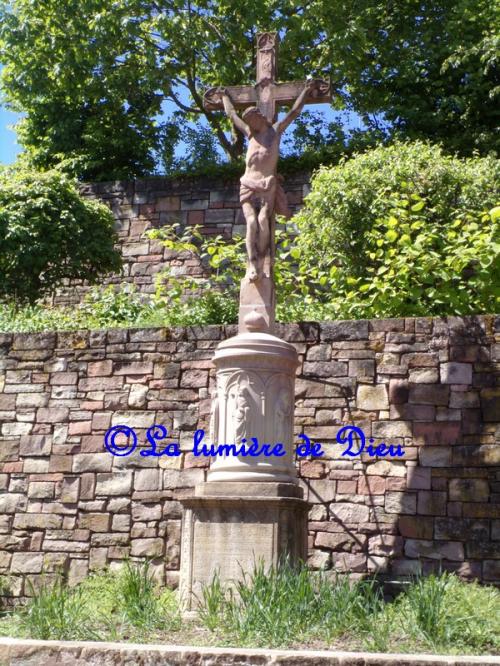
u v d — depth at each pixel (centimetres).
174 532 888
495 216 928
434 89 1739
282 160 1552
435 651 534
